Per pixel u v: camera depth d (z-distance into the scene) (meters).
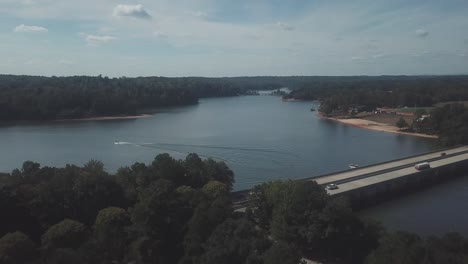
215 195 91.88
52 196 85.12
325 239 80.69
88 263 62.50
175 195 83.31
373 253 63.78
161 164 102.19
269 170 164.38
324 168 169.50
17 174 98.06
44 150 197.12
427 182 155.38
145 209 75.31
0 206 79.75
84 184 89.00
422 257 57.09
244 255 63.03
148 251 73.12
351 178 138.62
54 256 59.69
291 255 60.84
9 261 61.88
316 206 83.94
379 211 122.25
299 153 197.38
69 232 72.19
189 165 111.44
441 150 198.62
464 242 61.81
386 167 157.50
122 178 99.75
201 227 72.56
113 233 73.44
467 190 146.75
